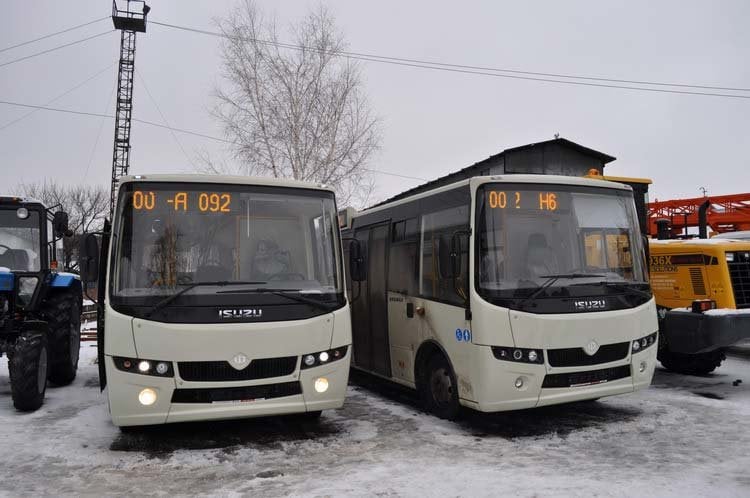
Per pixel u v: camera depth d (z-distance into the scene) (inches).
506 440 256.5
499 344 255.9
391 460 229.3
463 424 284.7
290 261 257.6
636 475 207.8
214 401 235.9
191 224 250.1
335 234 270.7
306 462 228.8
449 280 284.0
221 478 211.6
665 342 394.6
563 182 285.3
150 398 231.3
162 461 231.1
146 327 231.5
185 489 201.0
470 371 264.8
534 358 257.0
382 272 359.6
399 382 336.5
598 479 203.9
